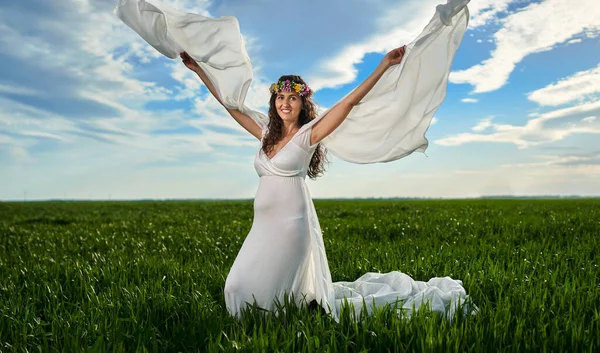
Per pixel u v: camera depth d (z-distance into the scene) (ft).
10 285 19.34
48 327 14.53
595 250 26.20
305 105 15.96
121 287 17.85
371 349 11.74
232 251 28.76
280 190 14.99
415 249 27.96
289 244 14.78
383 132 16.48
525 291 16.12
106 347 12.07
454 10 14.01
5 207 116.88
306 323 12.91
